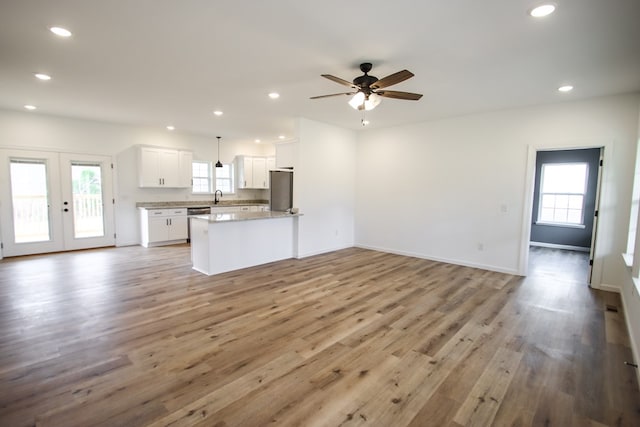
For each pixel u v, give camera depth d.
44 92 4.18
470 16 2.24
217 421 1.73
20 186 5.49
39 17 2.30
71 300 3.49
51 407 1.82
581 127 4.18
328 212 6.18
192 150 7.35
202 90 4.02
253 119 5.71
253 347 2.54
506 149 4.79
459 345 2.62
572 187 6.99
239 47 2.79
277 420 1.75
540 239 7.39
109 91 4.10
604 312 3.34
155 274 4.57
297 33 2.54
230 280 4.32
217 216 5.02
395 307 3.42
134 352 2.44
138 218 6.84
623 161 3.92
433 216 5.61
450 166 5.37
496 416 1.80
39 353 2.40
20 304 3.37
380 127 6.25
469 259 5.23
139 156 6.61
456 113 5.05
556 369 2.29
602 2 2.01
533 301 3.65
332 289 3.99
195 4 2.13
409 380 2.14
